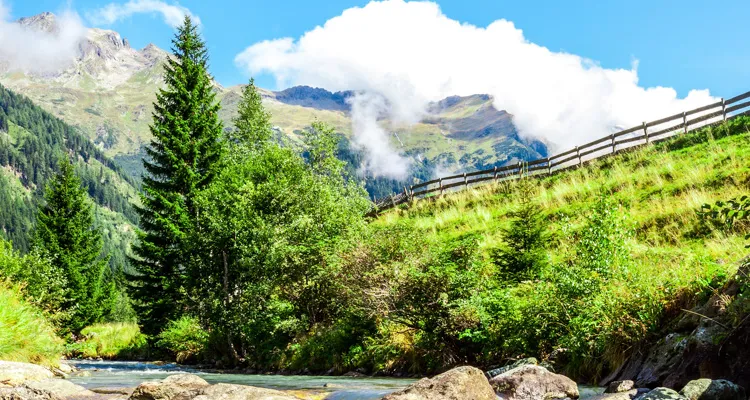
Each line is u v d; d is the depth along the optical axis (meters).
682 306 9.38
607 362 9.88
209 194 32.12
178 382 8.75
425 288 14.07
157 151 36.72
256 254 24.27
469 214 30.47
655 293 9.96
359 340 16.97
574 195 26.12
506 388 8.30
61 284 24.02
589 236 11.88
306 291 21.64
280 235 23.98
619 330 9.73
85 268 44.94
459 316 13.45
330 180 38.25
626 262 11.34
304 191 27.50
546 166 34.19
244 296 24.27
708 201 18.78
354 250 16.95
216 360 25.17
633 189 23.78
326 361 17.44
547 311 11.46
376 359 15.30
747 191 18.55
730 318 7.85
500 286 15.22
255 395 8.13
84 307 42.97
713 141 25.45
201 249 28.78
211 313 25.98
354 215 26.91
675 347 8.29
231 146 44.22
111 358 34.06
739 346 7.41
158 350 32.84
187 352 28.14
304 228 23.80
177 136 36.34
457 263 14.77
